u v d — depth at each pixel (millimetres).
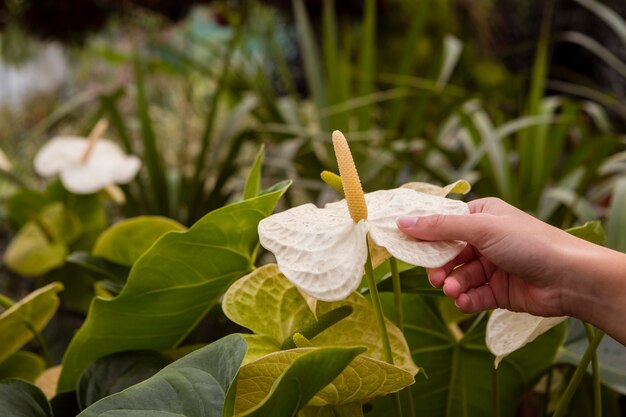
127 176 1560
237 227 730
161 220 1043
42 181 2531
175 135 2557
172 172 2109
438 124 2068
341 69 2191
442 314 921
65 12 2580
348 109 2023
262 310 719
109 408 593
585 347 949
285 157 1859
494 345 716
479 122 1865
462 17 3605
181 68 2420
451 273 690
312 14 2732
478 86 3221
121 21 2689
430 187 727
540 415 1078
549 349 902
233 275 792
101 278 1043
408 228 606
